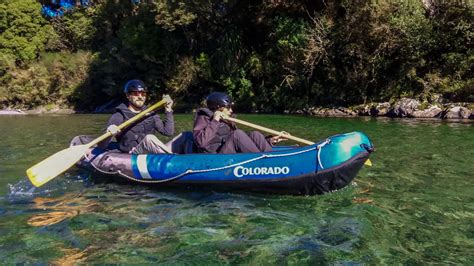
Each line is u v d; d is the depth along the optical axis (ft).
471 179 17.52
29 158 24.04
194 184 15.67
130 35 85.61
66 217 13.05
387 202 14.35
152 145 17.31
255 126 16.79
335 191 15.31
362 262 9.92
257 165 15.06
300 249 10.60
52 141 32.58
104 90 93.50
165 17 74.23
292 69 65.00
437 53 55.21
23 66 110.32
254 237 11.35
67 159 16.57
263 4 73.00
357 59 60.34
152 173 16.11
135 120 17.74
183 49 85.15
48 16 120.67
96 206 14.12
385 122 43.68
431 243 10.99
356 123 43.37
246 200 14.57
